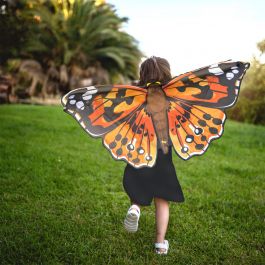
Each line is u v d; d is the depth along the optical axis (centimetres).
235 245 347
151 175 311
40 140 740
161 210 321
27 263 305
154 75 325
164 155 313
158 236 321
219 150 738
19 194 451
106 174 548
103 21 2092
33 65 1973
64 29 2025
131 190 312
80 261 313
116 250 331
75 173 540
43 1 2131
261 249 341
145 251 331
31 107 1276
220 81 320
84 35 2058
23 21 1285
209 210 423
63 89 2091
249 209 430
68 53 1995
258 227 386
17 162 567
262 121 1207
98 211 414
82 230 364
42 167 552
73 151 671
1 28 1238
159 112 319
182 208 429
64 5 2144
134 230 318
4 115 1028
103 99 318
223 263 315
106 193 470
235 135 902
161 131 316
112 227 377
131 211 307
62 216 395
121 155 309
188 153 312
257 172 589
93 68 2106
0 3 1192
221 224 390
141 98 320
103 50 2100
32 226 367
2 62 1912
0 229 356
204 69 321
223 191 491
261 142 823
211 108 318
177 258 320
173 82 318
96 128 313
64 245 334
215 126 315
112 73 2198
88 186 491
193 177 549
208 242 349
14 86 1727
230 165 621
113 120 316
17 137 748
